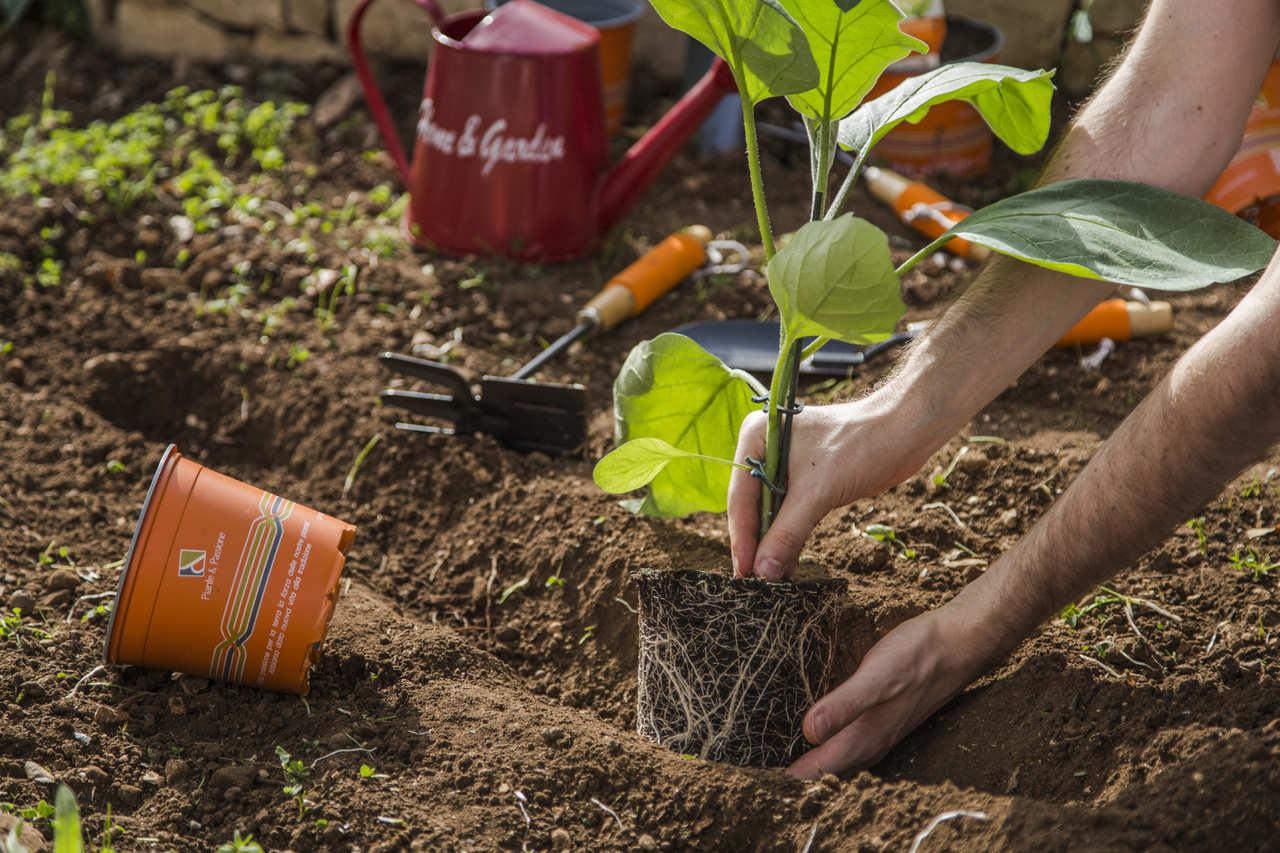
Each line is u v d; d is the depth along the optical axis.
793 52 1.43
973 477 2.24
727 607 1.61
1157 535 1.46
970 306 1.59
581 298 2.86
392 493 2.34
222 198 3.19
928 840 1.46
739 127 3.47
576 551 2.11
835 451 1.59
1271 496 2.09
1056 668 1.72
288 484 2.42
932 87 1.62
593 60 2.88
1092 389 2.50
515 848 1.53
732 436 1.79
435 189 2.94
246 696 1.76
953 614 1.61
